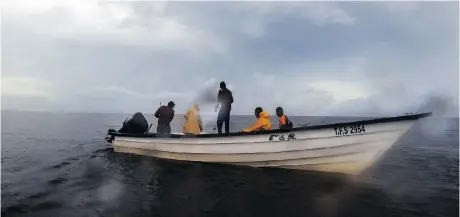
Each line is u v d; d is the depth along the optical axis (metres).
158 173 7.29
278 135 7.36
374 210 4.77
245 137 7.69
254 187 6.09
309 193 5.68
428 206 5.00
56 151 11.63
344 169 7.27
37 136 19.12
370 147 6.86
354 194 5.66
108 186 6.12
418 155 11.74
